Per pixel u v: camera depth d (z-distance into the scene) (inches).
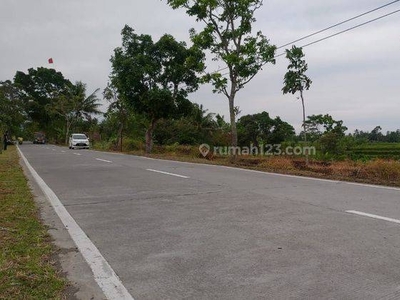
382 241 186.2
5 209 267.7
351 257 165.3
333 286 137.1
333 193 327.3
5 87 2166.6
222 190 351.3
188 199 308.8
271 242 188.9
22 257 169.9
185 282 144.0
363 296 129.0
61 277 150.0
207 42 693.9
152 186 384.2
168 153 1123.9
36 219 244.2
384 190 342.0
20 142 2335.1
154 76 1039.0
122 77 1033.5
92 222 238.5
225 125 1615.4
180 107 1091.9
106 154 1045.2
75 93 2442.2
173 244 189.9
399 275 145.6
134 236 205.6
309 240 190.2
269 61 692.1
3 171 522.6
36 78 2669.8
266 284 140.2
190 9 686.5
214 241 192.9
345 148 1240.8
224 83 687.1
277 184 387.2
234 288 137.6
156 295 134.1
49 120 2741.1
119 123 1475.1
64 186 394.0
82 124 2469.2
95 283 145.0
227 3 675.4
